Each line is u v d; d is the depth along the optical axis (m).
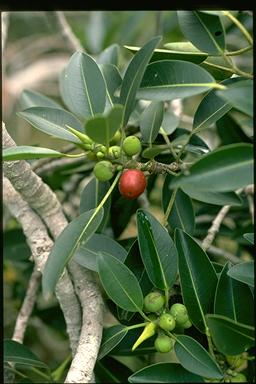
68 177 0.70
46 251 0.52
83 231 0.43
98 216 0.43
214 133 0.73
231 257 0.61
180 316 0.44
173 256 0.45
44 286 0.41
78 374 0.44
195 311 0.44
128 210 0.60
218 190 0.37
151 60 0.47
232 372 0.45
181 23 0.48
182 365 0.42
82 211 0.51
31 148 0.43
